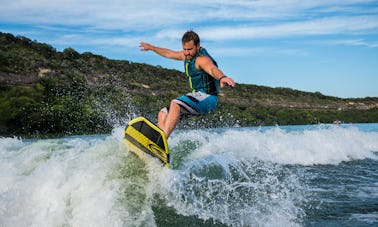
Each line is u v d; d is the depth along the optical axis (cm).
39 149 472
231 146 557
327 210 346
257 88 8362
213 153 495
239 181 411
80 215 297
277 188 405
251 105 6206
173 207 324
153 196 330
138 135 383
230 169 438
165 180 358
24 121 3256
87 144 512
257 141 621
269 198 370
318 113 6397
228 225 307
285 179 447
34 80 5075
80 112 2741
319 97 8269
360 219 322
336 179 473
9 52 6159
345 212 340
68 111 3003
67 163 369
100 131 2492
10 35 6888
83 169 349
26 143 583
